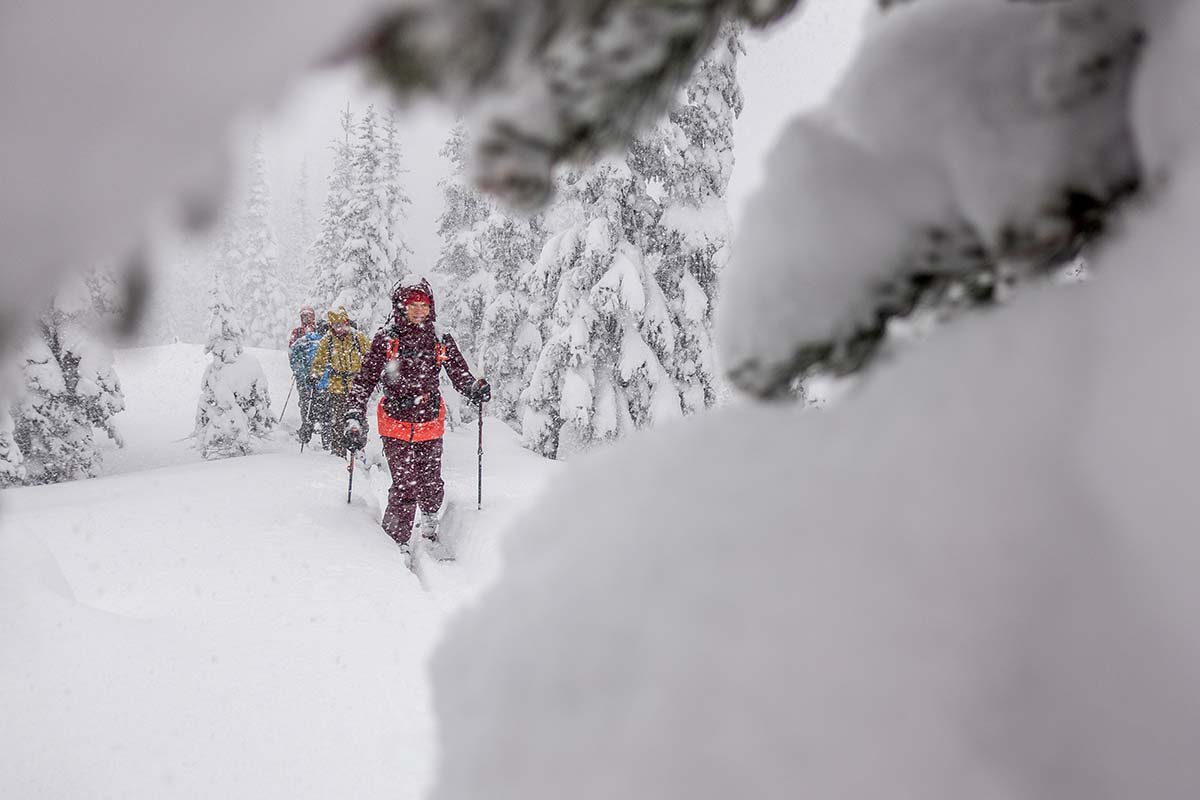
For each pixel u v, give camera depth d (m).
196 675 3.09
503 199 0.49
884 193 0.69
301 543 5.38
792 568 0.51
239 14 0.19
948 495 0.52
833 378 0.79
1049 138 0.61
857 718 0.46
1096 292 0.54
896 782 0.45
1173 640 0.44
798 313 0.73
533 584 0.58
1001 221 0.63
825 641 0.48
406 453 5.77
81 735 2.62
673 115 11.98
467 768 0.51
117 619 3.40
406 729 2.92
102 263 0.20
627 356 12.09
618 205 12.22
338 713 2.98
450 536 6.18
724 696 0.47
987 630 0.48
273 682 3.15
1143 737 0.45
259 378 14.46
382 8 0.27
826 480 0.56
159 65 0.19
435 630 3.97
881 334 0.74
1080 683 0.46
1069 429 0.51
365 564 5.05
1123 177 0.60
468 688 0.55
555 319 12.55
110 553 5.05
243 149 0.21
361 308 20.11
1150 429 0.45
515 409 17.83
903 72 0.69
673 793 0.45
